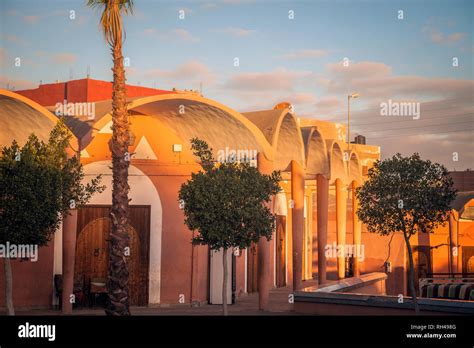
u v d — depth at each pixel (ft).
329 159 90.17
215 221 53.42
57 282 69.05
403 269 100.83
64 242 63.93
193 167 74.13
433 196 50.16
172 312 64.85
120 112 53.78
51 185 49.88
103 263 70.13
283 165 78.07
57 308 69.36
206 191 53.26
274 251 101.76
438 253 100.58
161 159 73.67
